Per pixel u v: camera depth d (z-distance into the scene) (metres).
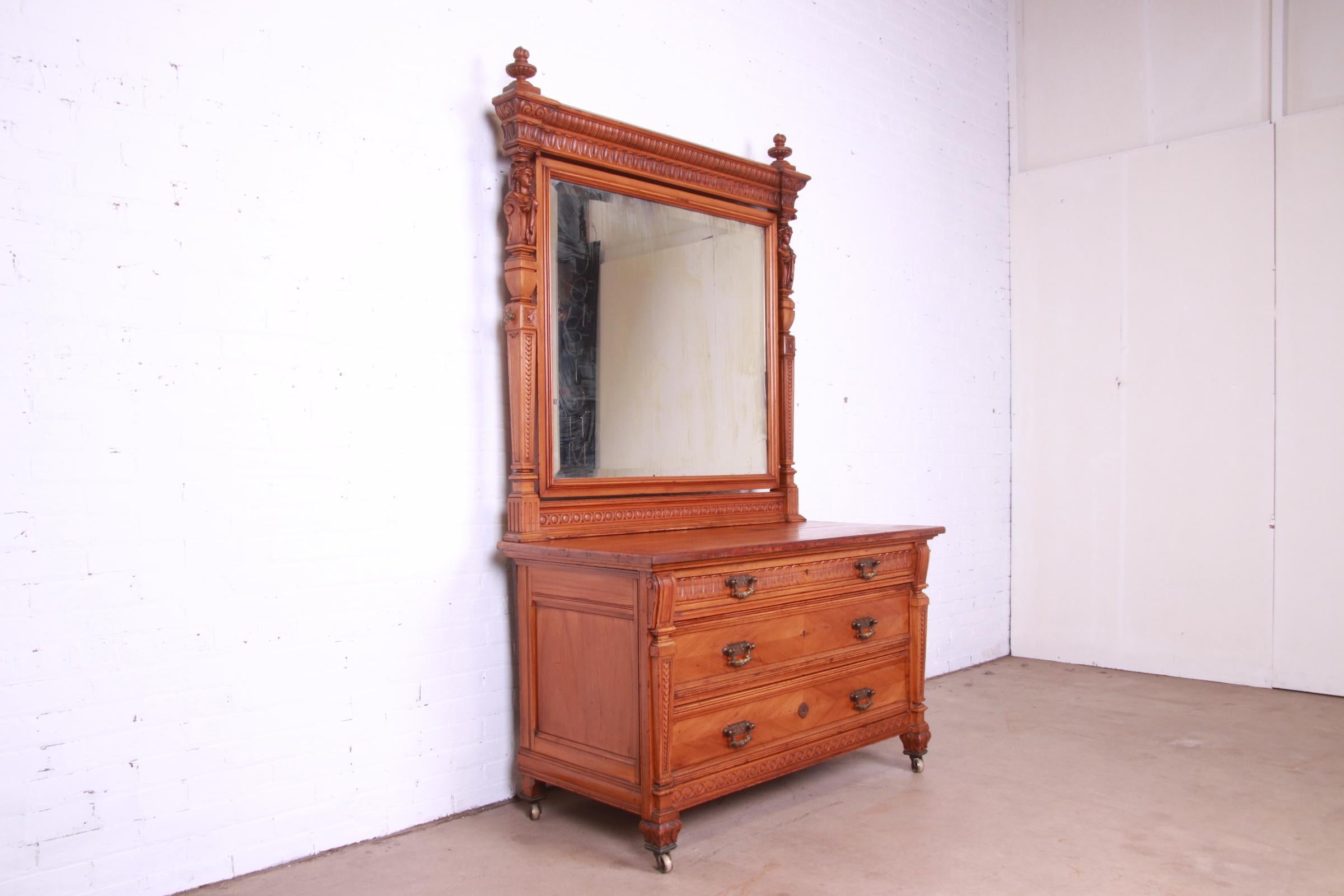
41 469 2.06
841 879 2.31
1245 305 4.30
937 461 4.52
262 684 2.38
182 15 2.26
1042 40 4.96
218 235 2.31
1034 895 2.22
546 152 2.79
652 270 3.12
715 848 2.51
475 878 2.33
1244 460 4.30
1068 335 4.82
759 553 2.59
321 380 2.49
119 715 2.16
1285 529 4.19
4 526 2.01
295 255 2.45
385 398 2.62
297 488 2.44
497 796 2.85
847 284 4.06
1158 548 4.53
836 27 4.04
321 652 2.48
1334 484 4.07
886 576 3.07
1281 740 3.42
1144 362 4.59
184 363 2.26
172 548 2.24
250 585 2.36
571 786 2.59
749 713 2.61
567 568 2.60
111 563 2.15
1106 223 4.70
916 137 4.43
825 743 2.83
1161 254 4.54
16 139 2.03
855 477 4.08
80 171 2.11
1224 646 4.34
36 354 2.05
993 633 4.88
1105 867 2.37
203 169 2.29
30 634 2.04
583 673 2.56
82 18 2.12
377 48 2.61
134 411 2.18
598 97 3.14
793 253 3.55
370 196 2.59
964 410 4.69
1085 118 4.83
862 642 2.98
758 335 3.46
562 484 2.82
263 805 2.38
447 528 2.74
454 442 2.76
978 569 4.78
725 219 3.36
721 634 2.54
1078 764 3.17
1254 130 4.29
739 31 3.63
